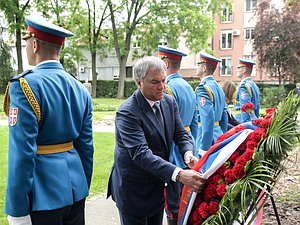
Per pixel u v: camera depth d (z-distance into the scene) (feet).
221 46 108.58
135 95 8.54
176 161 10.55
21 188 7.13
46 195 7.53
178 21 86.53
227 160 7.61
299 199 14.70
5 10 81.51
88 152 8.63
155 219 9.40
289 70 73.41
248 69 20.93
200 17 84.07
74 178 8.05
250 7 104.27
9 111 7.36
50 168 7.66
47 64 7.93
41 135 7.59
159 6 86.33
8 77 90.99
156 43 91.86
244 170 7.24
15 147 7.13
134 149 8.08
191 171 7.63
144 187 8.70
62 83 7.93
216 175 7.61
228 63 108.27
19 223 7.36
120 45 94.43
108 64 126.52
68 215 8.30
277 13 73.46
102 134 33.83
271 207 13.79
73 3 88.07
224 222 7.38
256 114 20.94
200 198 7.88
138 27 93.50
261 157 7.23
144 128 8.35
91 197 15.96
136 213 8.75
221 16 91.40
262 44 74.49
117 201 8.98
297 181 16.94
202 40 85.71
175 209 10.78
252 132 7.72
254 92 20.63
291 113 7.66
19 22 83.66
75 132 8.14
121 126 8.32
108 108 60.85
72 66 101.65
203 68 15.10
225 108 15.40
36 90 7.37
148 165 7.89
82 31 94.38
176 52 12.37
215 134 14.66
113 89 101.09
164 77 8.20
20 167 7.10
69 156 8.08
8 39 98.78
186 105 12.17
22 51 92.48
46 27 7.81
